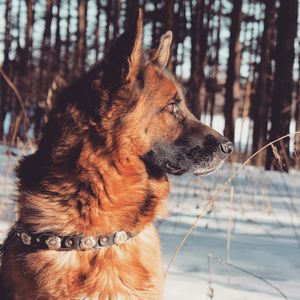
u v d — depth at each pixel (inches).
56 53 392.2
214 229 103.4
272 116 221.8
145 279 54.6
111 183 54.4
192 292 70.7
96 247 54.1
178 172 58.9
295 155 91.0
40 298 53.5
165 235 96.9
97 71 57.3
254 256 86.1
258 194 146.9
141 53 56.7
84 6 390.0
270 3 274.5
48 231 54.4
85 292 53.3
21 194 56.9
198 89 319.0
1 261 57.4
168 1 213.8
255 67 323.3
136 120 55.4
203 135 59.6
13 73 362.0
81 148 54.1
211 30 408.8
